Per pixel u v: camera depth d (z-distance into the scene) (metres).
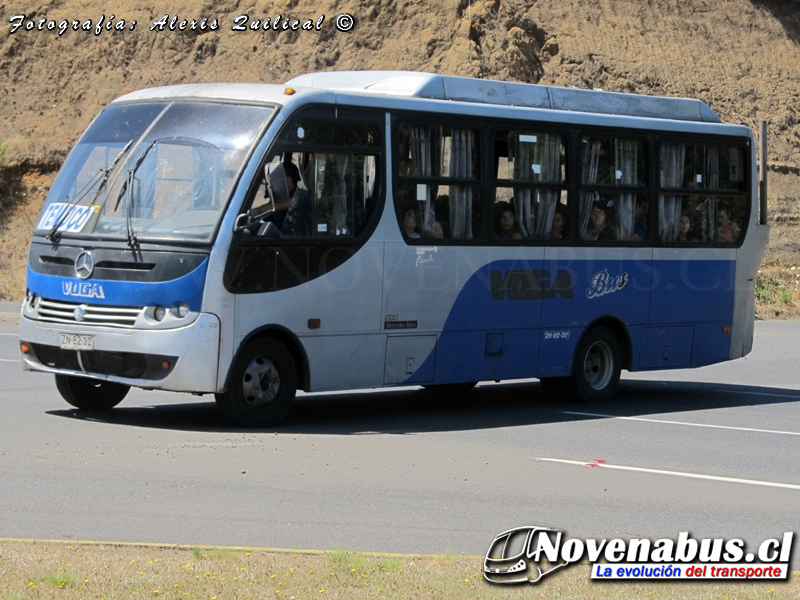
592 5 52.47
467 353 17.53
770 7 57.28
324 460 13.28
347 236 15.95
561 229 18.78
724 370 26.34
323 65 46.34
